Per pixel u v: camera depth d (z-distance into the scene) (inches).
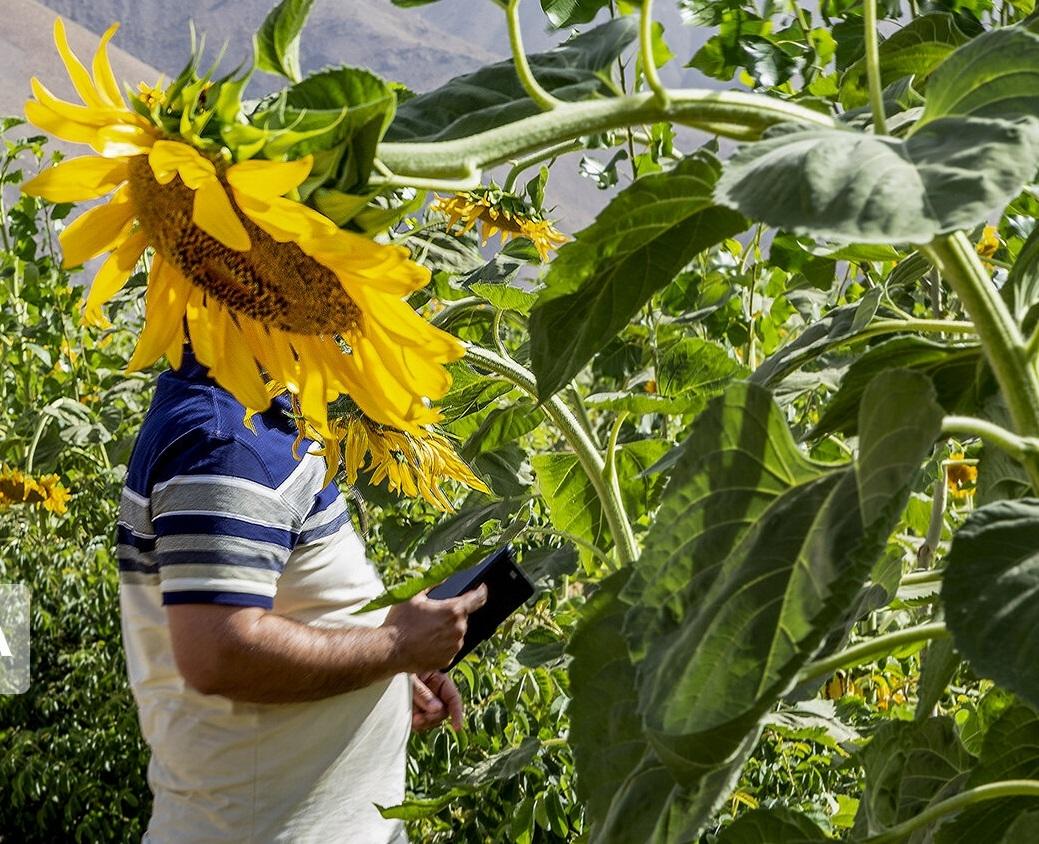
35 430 180.4
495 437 78.2
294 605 73.3
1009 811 33.3
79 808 145.9
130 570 74.0
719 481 28.6
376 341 32.6
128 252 33.1
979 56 24.9
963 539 24.7
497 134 26.9
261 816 72.3
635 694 32.4
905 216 21.3
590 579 105.2
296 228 26.0
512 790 94.1
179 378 70.4
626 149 83.9
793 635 25.3
